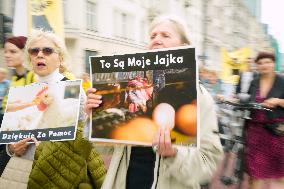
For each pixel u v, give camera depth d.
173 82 1.91
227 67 9.73
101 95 2.03
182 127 1.88
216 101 6.16
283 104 4.91
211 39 33.09
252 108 5.05
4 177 2.68
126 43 20.41
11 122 2.70
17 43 3.75
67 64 2.97
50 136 2.59
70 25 16.73
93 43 17.98
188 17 27.45
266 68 5.08
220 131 5.91
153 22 2.20
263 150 5.03
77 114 2.58
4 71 4.34
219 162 2.06
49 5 6.04
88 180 2.72
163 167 1.98
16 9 6.28
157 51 1.94
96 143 2.11
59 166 2.57
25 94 2.71
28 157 2.74
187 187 1.97
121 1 19.94
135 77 1.97
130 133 1.97
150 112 1.94
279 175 5.01
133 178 2.06
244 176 5.52
